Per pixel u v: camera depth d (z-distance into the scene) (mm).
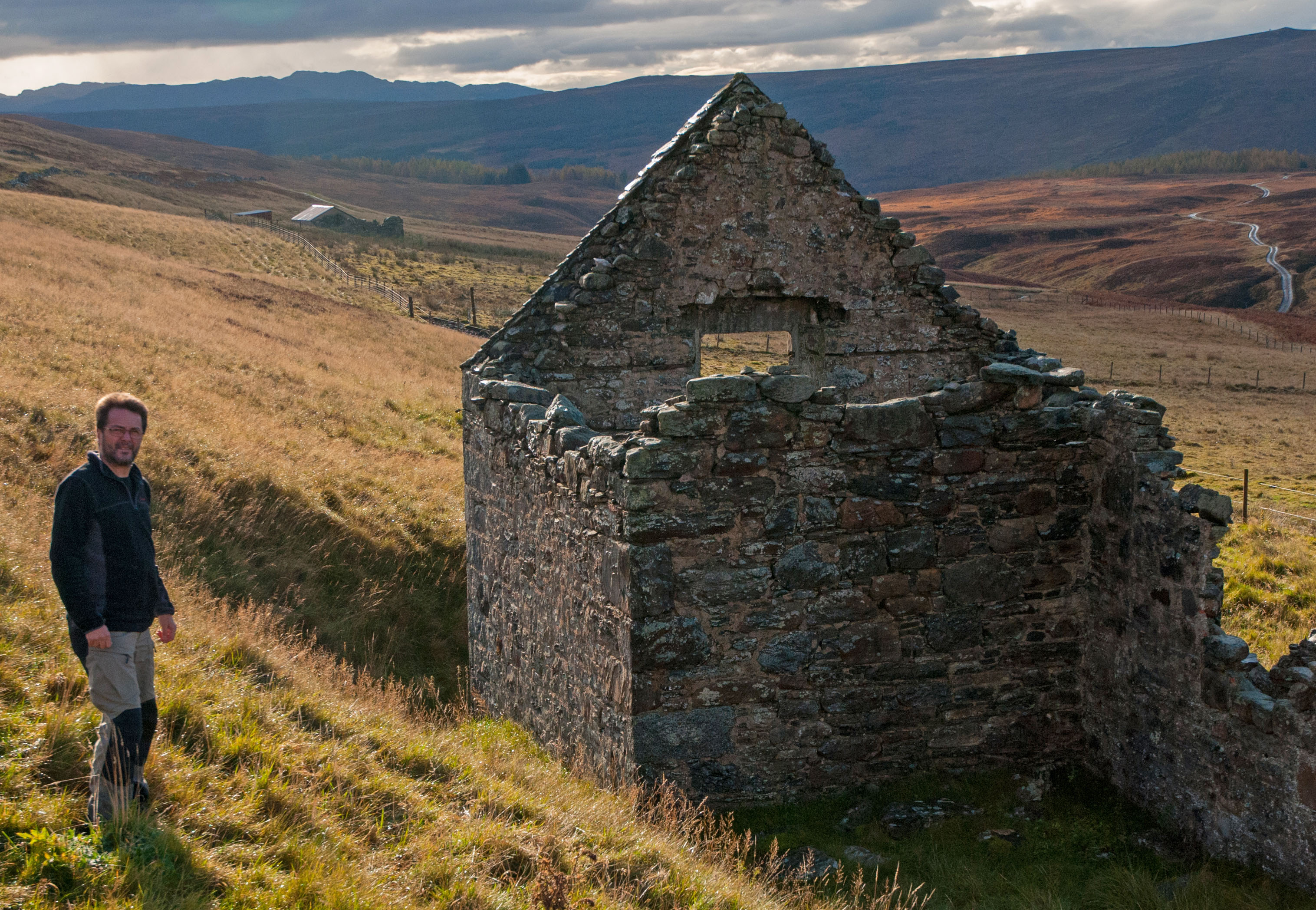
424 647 13539
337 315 40594
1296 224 192375
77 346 20281
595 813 6793
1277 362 65938
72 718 5465
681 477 7902
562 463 9023
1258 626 12930
